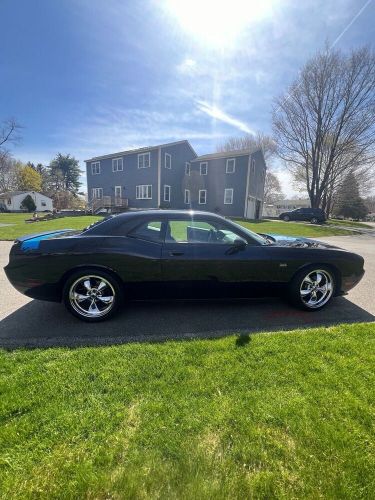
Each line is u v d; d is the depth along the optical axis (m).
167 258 3.36
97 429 1.71
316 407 1.89
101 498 1.32
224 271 3.48
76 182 69.75
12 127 31.91
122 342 2.89
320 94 26.14
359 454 1.55
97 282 3.38
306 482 1.40
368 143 25.27
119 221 3.47
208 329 3.24
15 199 48.84
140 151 27.53
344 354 2.58
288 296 3.80
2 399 1.93
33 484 1.37
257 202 31.83
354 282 3.91
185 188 30.16
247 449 1.58
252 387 2.11
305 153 28.97
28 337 3.00
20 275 3.29
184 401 1.95
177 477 1.42
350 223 30.44
